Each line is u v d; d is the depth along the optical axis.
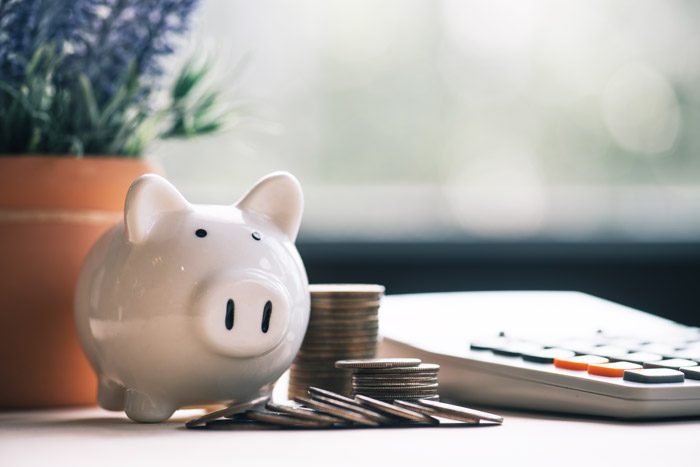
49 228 0.69
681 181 1.62
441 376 0.68
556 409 0.60
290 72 1.52
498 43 1.57
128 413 0.59
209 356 0.56
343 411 0.54
